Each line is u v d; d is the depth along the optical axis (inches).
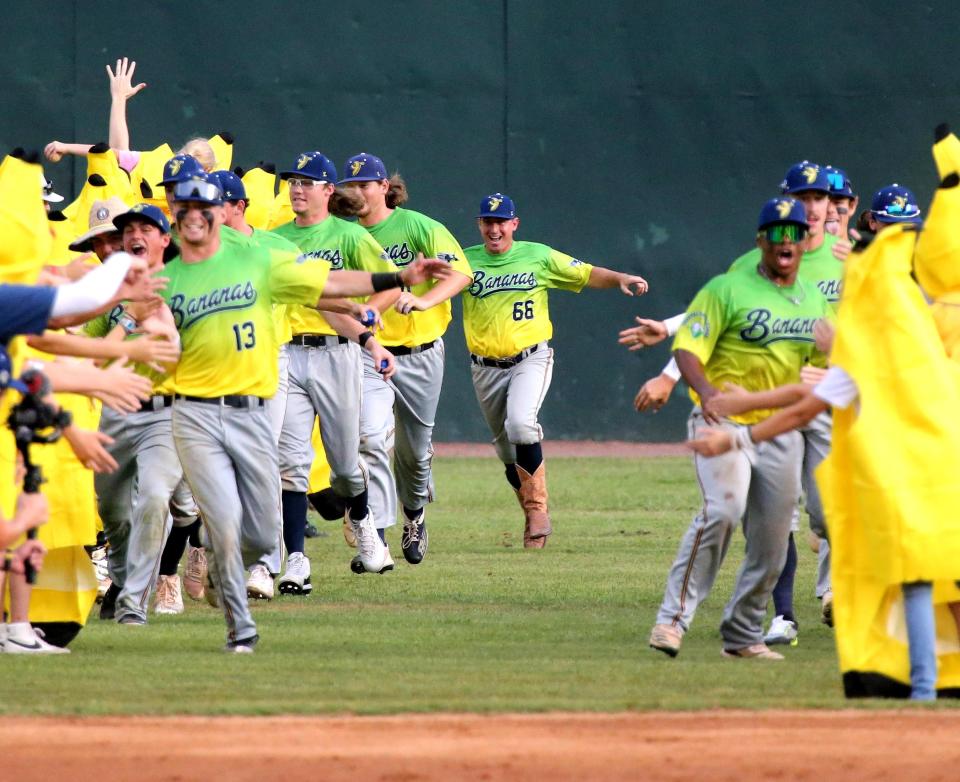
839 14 3499.0
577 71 3491.6
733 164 3503.9
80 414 1310.3
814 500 1397.6
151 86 3398.1
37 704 1001.5
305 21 3440.0
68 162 3366.1
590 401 3511.3
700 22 3489.2
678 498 2652.6
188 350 1229.1
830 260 1485.0
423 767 834.2
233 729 925.8
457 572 1851.6
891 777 818.8
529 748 878.4
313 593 1686.8
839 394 1023.6
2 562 966.4
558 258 2082.9
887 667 1040.2
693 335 1247.5
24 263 979.9
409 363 1895.9
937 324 1082.7
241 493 1263.5
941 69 3506.4
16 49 3353.8
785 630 1365.7
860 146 3516.2
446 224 3484.3
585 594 1668.3
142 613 1444.4
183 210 1227.9
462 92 3481.8
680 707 999.0
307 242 1743.4
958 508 999.0
